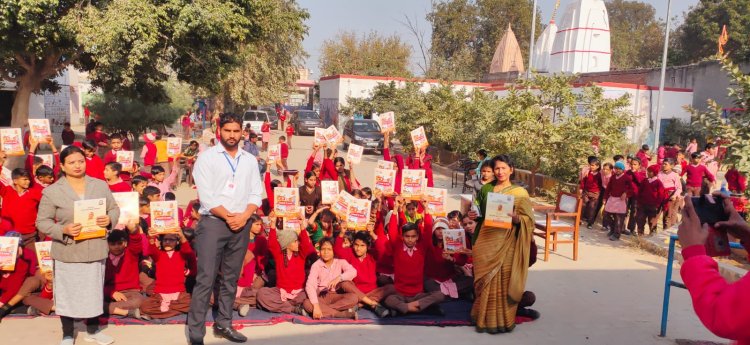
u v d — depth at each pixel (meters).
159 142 14.80
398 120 25.39
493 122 16.36
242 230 5.30
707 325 1.59
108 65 15.30
